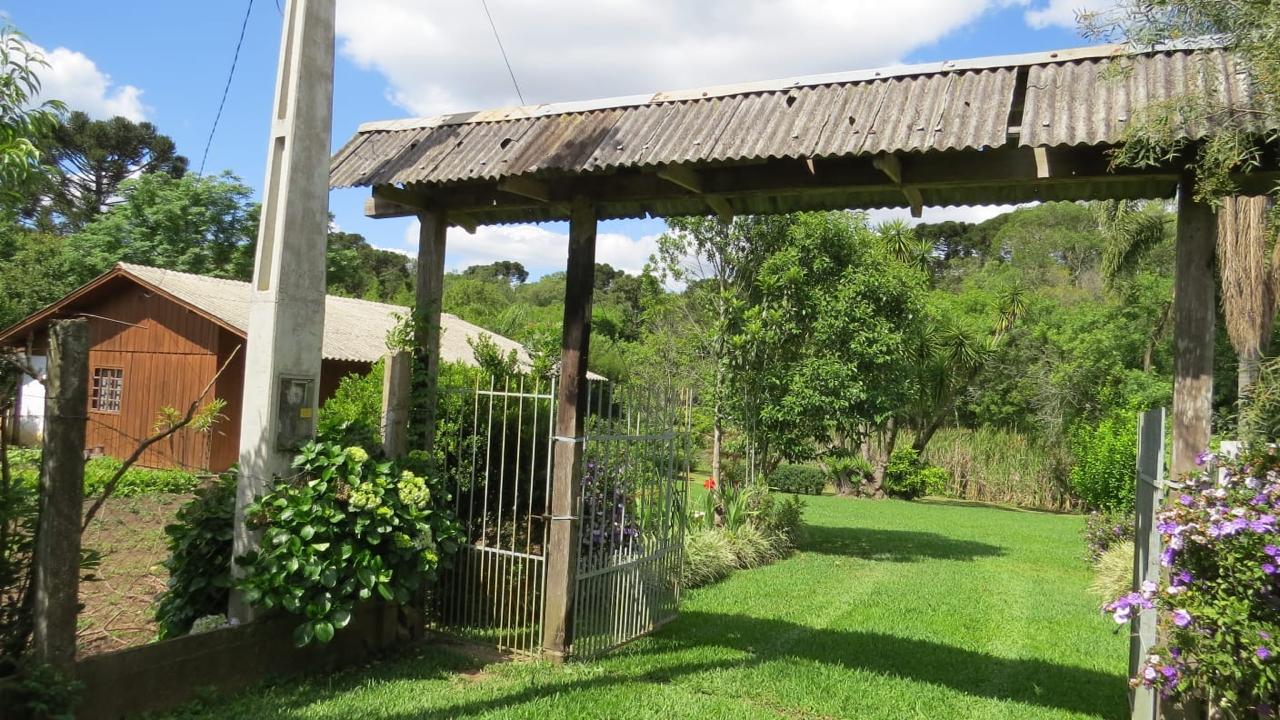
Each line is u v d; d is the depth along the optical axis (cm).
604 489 616
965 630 771
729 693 536
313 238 553
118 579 739
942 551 1371
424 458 596
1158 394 2345
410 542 531
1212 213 438
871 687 562
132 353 1844
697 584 959
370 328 2075
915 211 535
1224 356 2108
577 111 604
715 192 551
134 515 1080
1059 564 1262
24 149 507
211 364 1734
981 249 6166
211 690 452
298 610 488
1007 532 1692
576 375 582
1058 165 465
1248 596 374
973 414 3014
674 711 487
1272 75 370
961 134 452
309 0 550
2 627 386
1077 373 2603
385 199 614
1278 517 366
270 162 545
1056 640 747
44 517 381
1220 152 380
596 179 584
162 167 3462
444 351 2066
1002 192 526
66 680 378
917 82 512
